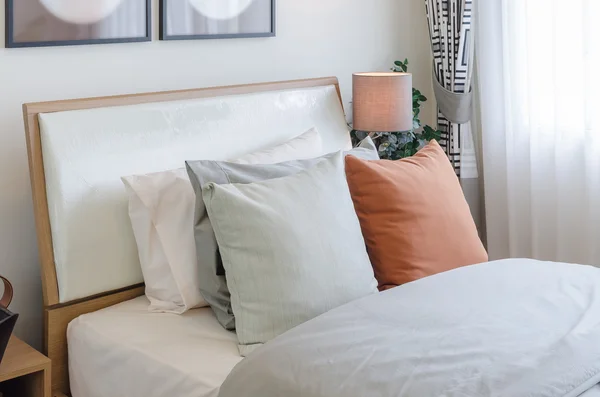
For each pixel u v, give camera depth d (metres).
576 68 3.57
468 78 3.88
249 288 2.24
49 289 2.49
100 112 2.60
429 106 4.16
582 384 1.90
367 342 2.01
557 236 3.73
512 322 2.14
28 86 2.63
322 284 2.28
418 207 2.66
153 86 2.99
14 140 2.62
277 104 3.12
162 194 2.51
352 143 3.68
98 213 2.53
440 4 3.85
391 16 3.93
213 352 2.23
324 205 2.40
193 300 2.49
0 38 2.55
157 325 2.42
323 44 3.62
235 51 3.26
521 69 3.77
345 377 1.89
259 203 2.29
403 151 3.69
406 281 2.59
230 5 3.17
